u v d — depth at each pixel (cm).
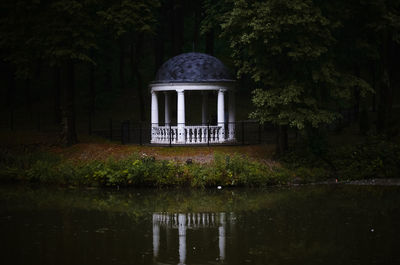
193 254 1410
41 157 2897
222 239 1570
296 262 1325
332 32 2823
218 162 2622
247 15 2606
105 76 5575
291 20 2502
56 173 2662
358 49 2858
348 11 2691
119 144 3219
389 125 3259
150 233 1658
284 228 1697
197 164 2645
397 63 5422
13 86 5212
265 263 1320
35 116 4812
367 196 2267
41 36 2945
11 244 1520
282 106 2650
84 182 2603
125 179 2562
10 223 1798
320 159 2827
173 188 2534
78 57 2912
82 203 2186
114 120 4781
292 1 2548
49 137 3434
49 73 6125
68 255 1405
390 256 1370
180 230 1695
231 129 3375
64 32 2942
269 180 2594
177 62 3259
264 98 2623
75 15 2912
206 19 3578
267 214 1925
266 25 2489
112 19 3005
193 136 3200
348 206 2048
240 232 1656
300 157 2819
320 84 2803
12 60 3059
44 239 1579
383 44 3173
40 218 1883
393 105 4531
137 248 1477
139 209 2055
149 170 2559
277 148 2919
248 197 2289
